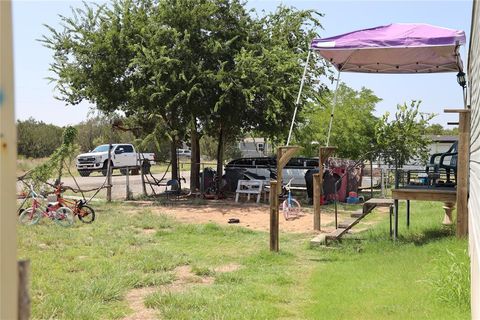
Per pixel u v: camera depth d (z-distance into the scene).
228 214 13.84
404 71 12.71
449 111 8.19
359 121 25.14
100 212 13.71
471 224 6.15
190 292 6.07
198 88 15.24
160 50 15.27
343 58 11.66
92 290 5.96
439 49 9.59
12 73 1.31
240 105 16.08
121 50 16.12
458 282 5.33
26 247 8.71
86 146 37.00
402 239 9.15
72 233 10.28
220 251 9.06
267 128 17.27
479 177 4.66
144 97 15.88
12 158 1.32
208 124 16.50
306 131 23.42
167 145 27.58
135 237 10.04
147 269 7.39
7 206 1.29
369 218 13.34
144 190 17.91
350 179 18.20
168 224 11.70
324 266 7.68
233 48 16.59
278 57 16.00
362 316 4.95
